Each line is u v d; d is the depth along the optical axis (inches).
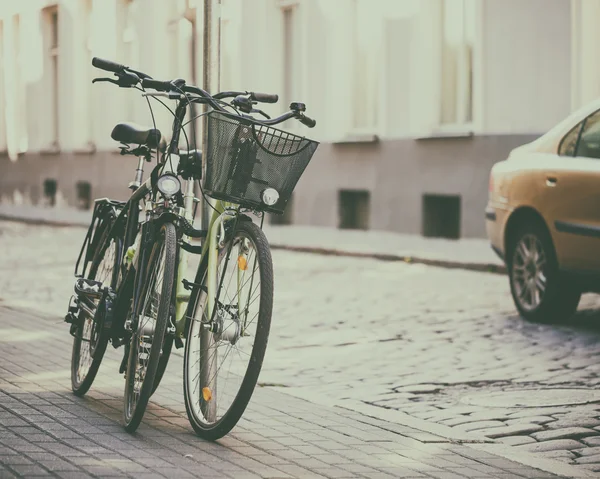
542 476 245.4
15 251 861.2
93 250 323.0
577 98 770.8
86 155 1403.8
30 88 1556.3
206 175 258.8
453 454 264.1
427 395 341.7
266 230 1026.7
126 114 1310.3
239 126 256.5
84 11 1417.3
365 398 338.0
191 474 231.9
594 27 758.5
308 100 1042.7
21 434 262.1
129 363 276.1
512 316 504.1
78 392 312.0
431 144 893.8
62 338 418.3
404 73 934.4
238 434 274.8
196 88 271.3
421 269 724.0
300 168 263.9
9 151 1636.3
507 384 357.7
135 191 297.4
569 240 458.0
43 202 1534.2
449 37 897.5
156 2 1230.9
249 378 254.8
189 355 275.7
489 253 776.3
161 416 290.5
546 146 484.1
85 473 227.5
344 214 1000.9
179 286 276.7
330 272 706.2
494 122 840.3
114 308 292.7
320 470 242.2
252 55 1093.8
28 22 1552.7
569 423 302.8
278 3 1078.4
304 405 318.0
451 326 478.0
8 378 335.6
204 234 277.0
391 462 253.1
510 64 824.9
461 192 863.7
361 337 452.8
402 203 927.7
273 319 502.3
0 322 460.8
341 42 1001.5
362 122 993.5
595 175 447.2
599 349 418.0
